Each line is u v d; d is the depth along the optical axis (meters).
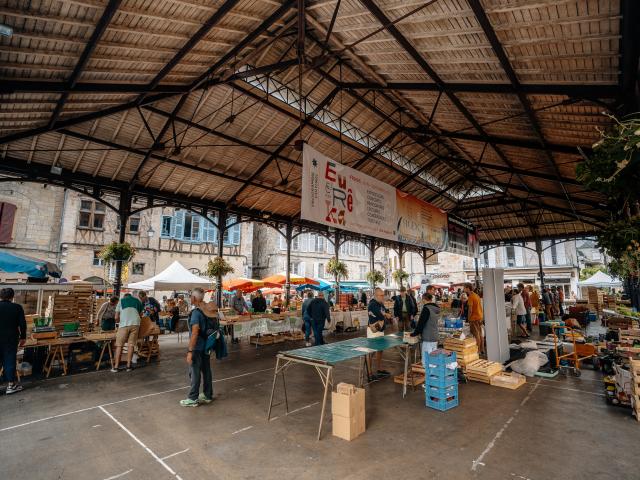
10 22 4.24
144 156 9.59
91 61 5.45
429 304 5.61
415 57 6.41
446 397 4.56
